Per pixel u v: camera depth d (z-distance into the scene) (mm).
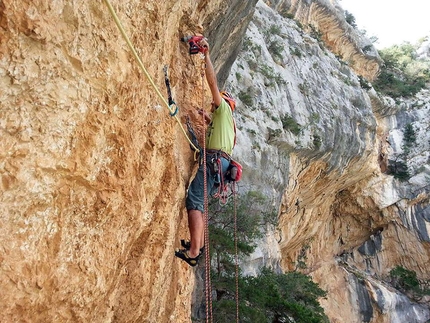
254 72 24422
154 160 3186
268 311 13562
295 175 26078
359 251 38938
